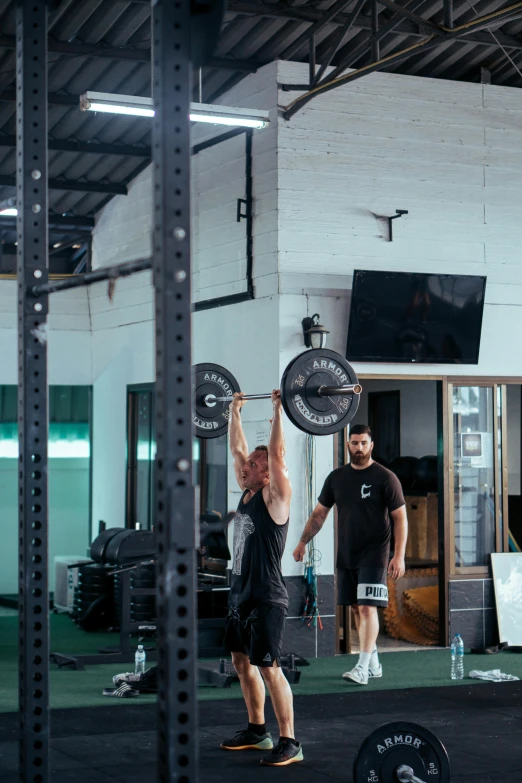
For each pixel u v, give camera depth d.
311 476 9.93
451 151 10.59
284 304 9.94
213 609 9.98
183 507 3.02
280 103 10.02
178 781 3.00
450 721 7.31
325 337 9.93
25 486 3.76
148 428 12.35
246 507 6.20
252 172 10.30
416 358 10.23
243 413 10.38
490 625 10.59
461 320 10.37
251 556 6.16
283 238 9.98
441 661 9.71
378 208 10.31
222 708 7.70
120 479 12.85
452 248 10.57
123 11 9.35
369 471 8.52
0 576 13.57
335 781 5.82
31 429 3.80
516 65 10.74
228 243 10.63
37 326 3.88
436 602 10.69
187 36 3.13
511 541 10.89
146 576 10.51
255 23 9.65
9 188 13.20
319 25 9.49
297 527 9.88
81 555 13.88
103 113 11.02
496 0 9.66
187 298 3.05
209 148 10.95
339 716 7.45
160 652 3.05
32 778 3.68
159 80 3.12
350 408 6.73
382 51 10.32
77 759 6.24
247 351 10.34
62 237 14.78
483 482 10.71
